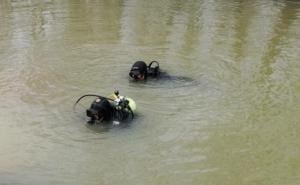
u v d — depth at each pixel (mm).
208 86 13758
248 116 11859
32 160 9672
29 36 18234
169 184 8992
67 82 13805
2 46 16922
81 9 22922
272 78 14398
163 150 10180
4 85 13461
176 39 18266
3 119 11375
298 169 9586
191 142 10555
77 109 12016
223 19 21391
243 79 14305
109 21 20766
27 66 15008
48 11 22266
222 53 16672
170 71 14859
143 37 18453
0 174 9117
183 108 12273
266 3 24719
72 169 9406
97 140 10500
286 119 11711
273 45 17688
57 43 17453
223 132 11039
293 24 20672
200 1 24984
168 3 24531
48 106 12164
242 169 9547
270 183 9102
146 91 13312
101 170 9398
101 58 15930
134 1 25031
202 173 9367
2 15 21266
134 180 9094
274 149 10320
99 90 13289
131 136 10727
